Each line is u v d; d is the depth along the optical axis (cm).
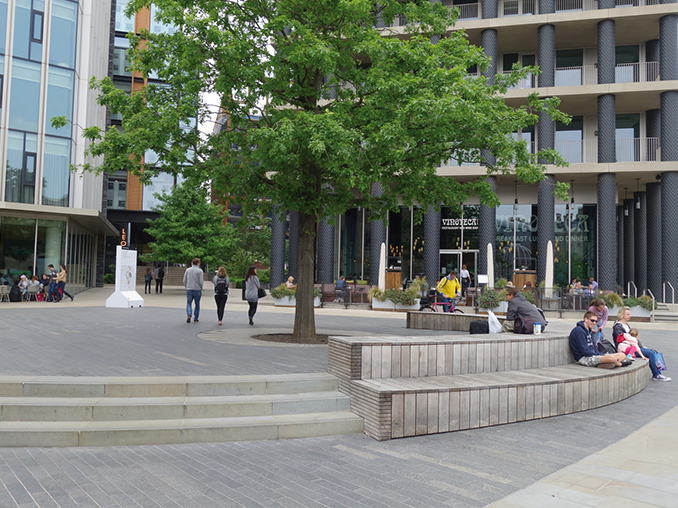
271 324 1409
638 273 3027
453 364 713
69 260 2597
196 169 1020
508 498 387
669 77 2548
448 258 3000
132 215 4475
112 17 3591
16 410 540
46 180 2403
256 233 4606
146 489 398
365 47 933
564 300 2252
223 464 460
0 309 1730
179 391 597
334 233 3131
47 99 2412
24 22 2353
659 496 392
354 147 854
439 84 885
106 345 905
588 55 2905
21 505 363
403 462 474
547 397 671
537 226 2811
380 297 2277
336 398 611
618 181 2827
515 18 2709
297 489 402
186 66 952
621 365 842
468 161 1091
